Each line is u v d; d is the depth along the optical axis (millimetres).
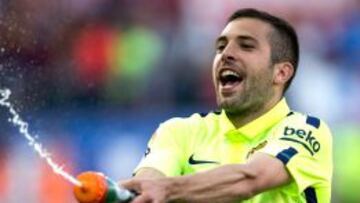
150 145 14352
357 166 33156
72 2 34812
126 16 36625
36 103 30422
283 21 14531
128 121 32906
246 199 13133
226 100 14242
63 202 28594
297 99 35562
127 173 31500
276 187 13414
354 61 37406
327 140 14141
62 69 32844
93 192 11273
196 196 12633
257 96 14250
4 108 26969
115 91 34344
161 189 12367
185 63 36219
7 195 28484
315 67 36750
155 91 35062
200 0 37781
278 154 13414
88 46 34875
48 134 30203
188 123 14477
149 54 36094
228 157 14117
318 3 38625
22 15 32250
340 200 32938
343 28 38031
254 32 14266
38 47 32406
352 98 35969
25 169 28391
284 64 14461
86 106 32406
